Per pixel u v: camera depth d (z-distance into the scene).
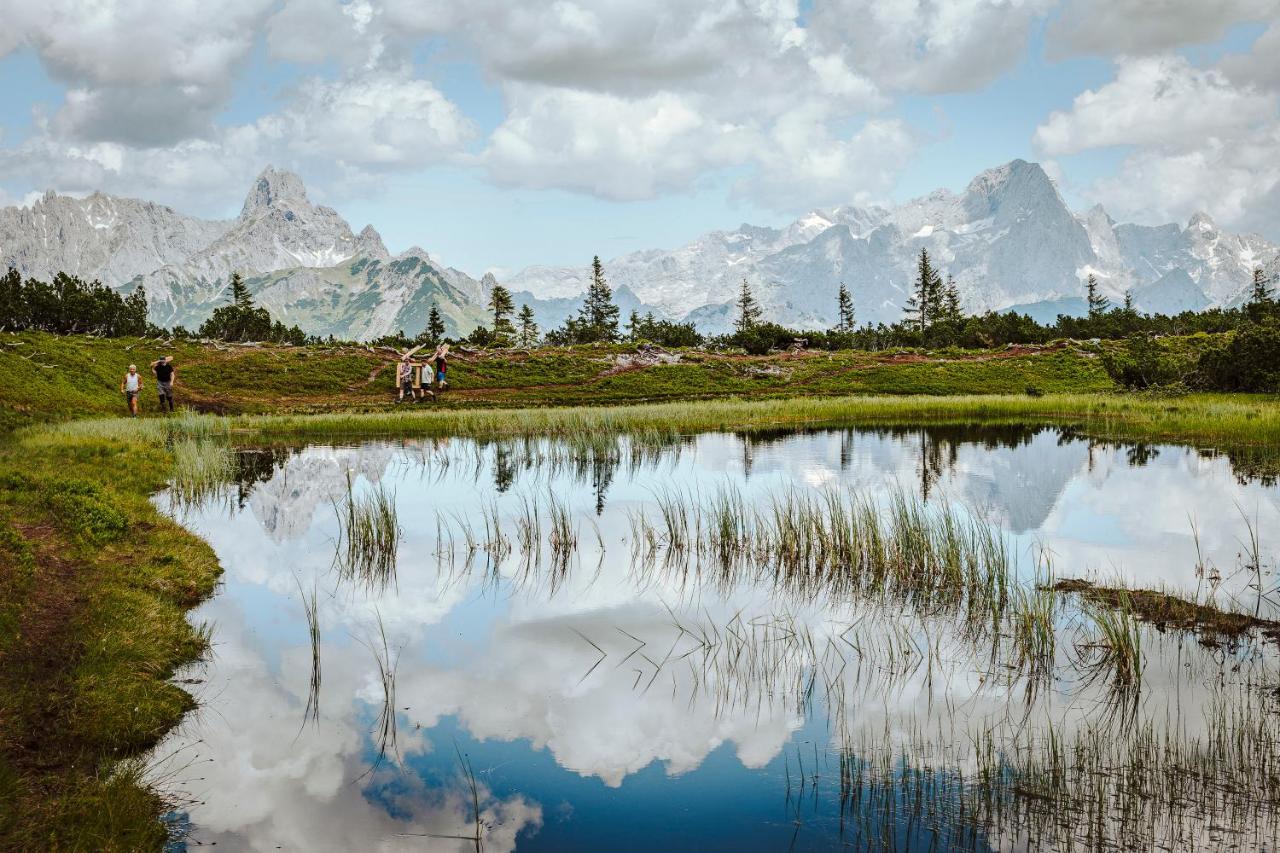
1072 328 117.56
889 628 13.21
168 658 11.53
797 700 10.55
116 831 7.43
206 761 9.10
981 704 10.30
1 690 9.38
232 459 29.73
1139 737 9.23
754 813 7.96
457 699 10.73
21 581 12.10
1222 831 7.43
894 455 31.78
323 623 13.55
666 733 9.68
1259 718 9.59
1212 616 12.97
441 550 18.25
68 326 85.69
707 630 13.20
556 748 9.38
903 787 8.37
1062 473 26.69
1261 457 29.27
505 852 7.36
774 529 19.11
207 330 111.56
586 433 38.28
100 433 31.50
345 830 7.74
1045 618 12.02
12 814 7.35
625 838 7.58
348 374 59.44
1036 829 7.57
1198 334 79.44
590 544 18.75
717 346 101.94
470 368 63.66
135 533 16.70
